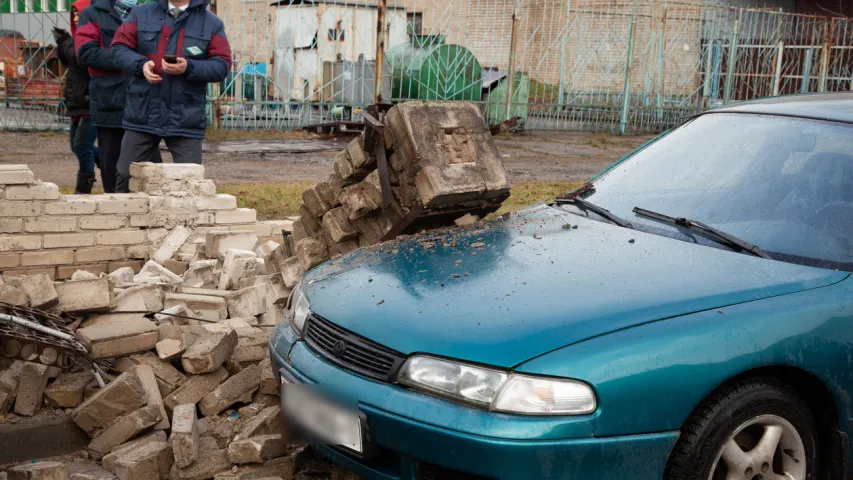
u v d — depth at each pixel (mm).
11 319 3926
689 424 2799
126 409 3855
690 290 3016
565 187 11242
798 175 3781
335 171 4629
